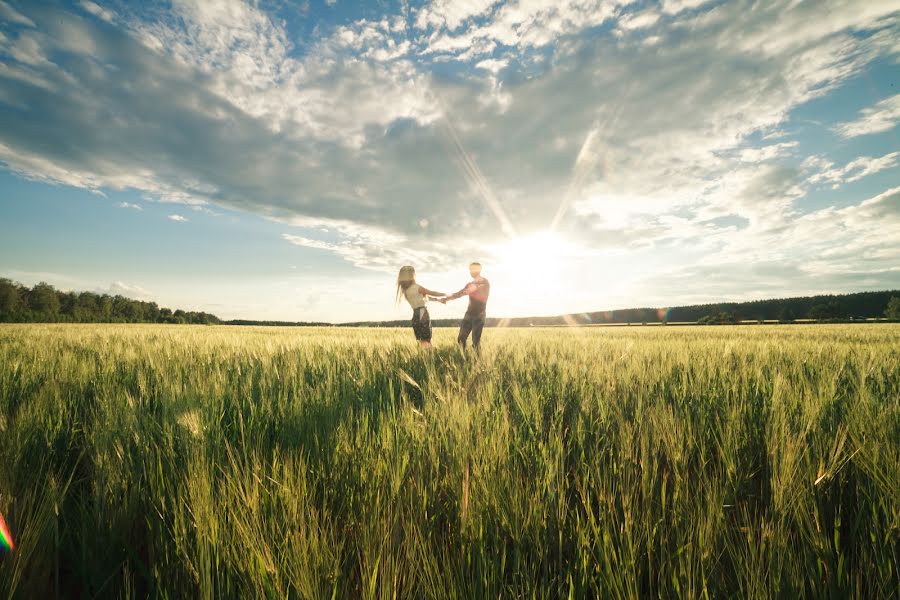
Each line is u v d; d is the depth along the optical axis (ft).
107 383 11.67
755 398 9.25
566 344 26.25
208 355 19.25
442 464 6.09
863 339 35.73
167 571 3.98
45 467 6.48
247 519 4.37
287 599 3.57
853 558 4.27
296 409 8.35
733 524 4.85
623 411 9.13
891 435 6.22
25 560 3.92
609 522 4.44
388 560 3.78
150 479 5.49
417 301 24.32
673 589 3.71
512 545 4.60
